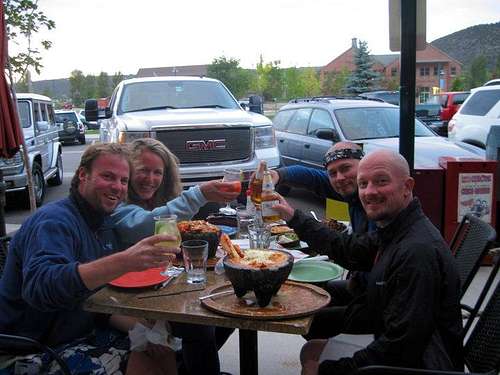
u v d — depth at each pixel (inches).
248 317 86.0
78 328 106.8
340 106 370.9
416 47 172.9
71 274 89.6
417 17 171.0
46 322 104.8
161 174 145.3
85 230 107.3
